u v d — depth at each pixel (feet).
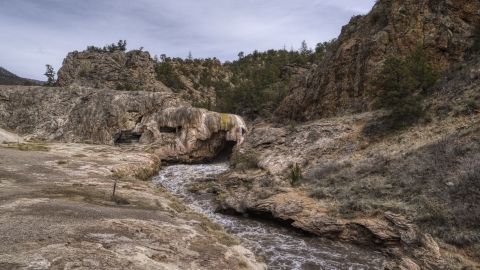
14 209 35.19
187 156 131.75
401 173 57.21
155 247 28.68
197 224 41.88
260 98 186.91
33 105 161.07
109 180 68.64
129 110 147.84
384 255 42.68
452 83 80.94
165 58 400.67
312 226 51.47
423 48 96.37
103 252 24.70
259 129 118.62
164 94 154.61
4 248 22.85
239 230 54.70
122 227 32.78
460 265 33.83
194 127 134.21
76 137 146.82
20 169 69.10
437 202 45.37
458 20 96.37
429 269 34.42
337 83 118.21
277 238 50.11
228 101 213.05
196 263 27.04
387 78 81.30
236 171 96.32
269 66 288.51
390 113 84.02
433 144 61.57
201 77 368.89
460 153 54.03
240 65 424.87
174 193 86.28
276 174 82.69
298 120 133.59
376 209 50.01
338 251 44.39
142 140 139.74
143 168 101.65
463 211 41.24
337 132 92.27
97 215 36.55
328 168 73.67
